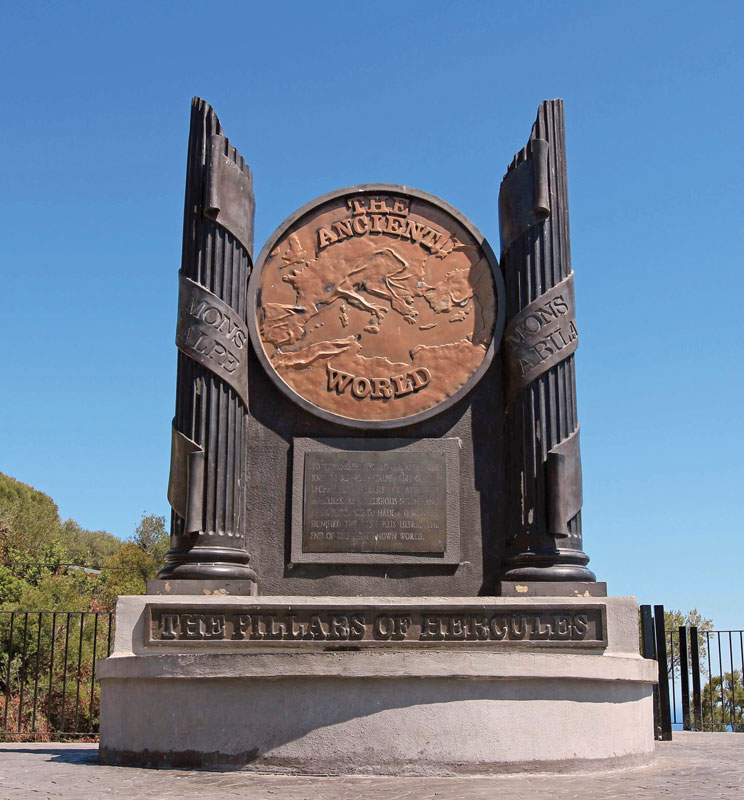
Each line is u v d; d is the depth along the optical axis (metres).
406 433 9.38
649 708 8.55
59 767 7.58
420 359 9.55
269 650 7.99
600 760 7.69
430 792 6.39
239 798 6.02
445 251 9.80
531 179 9.70
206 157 9.70
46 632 20.08
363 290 9.72
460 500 9.23
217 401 9.15
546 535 8.86
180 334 9.30
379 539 9.08
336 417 9.33
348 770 7.14
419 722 7.24
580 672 7.61
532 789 6.57
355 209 9.92
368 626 8.06
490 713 7.34
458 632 8.09
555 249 9.62
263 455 9.37
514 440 9.20
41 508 49.38
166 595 8.36
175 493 9.02
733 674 14.08
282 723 7.29
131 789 6.37
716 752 9.59
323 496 9.16
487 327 9.62
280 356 9.56
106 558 50.94
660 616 11.97
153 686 7.70
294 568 9.07
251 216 9.91
